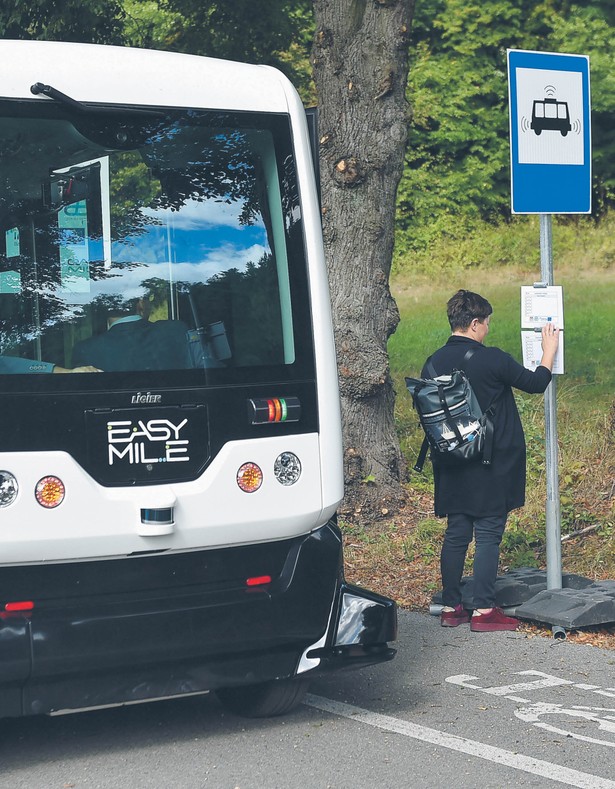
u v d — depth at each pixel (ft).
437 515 57.00
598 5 213.05
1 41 39.40
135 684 38.68
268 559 41.60
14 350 37.70
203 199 41.27
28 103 38.78
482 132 211.00
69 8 118.52
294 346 41.91
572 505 74.54
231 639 39.83
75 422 37.81
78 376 38.04
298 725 43.09
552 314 55.57
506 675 48.65
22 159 38.55
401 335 141.08
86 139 39.65
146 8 135.13
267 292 41.75
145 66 41.01
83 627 37.40
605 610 54.08
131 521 38.29
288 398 41.37
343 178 78.64
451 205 207.72
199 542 39.60
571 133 56.90
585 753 39.42
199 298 40.60
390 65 78.18
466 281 181.98
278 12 135.85
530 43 214.07
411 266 193.98
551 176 56.49
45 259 38.58
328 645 41.93
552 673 48.75
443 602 56.90
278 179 42.68
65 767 39.17
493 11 214.07
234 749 40.63
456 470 55.72
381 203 79.41
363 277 79.15
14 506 36.73
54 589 37.91
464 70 214.48
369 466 78.02
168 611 38.78
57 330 38.42
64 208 39.04
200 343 40.24
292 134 43.19
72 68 39.70
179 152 41.04
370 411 78.69
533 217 202.08
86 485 37.76
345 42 78.18
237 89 42.42
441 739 41.01
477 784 36.73
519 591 58.59
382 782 37.06
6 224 38.14
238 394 40.50
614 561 65.31
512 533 69.10
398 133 79.15
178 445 39.32
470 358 55.26
